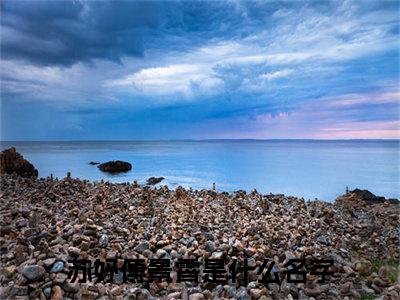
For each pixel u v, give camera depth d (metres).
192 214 10.09
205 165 37.94
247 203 12.09
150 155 56.69
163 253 7.20
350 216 11.65
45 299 5.50
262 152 66.88
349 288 6.52
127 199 11.69
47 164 38.03
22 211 8.74
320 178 28.14
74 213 9.33
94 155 54.12
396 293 6.26
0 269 6.09
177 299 5.91
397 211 12.44
